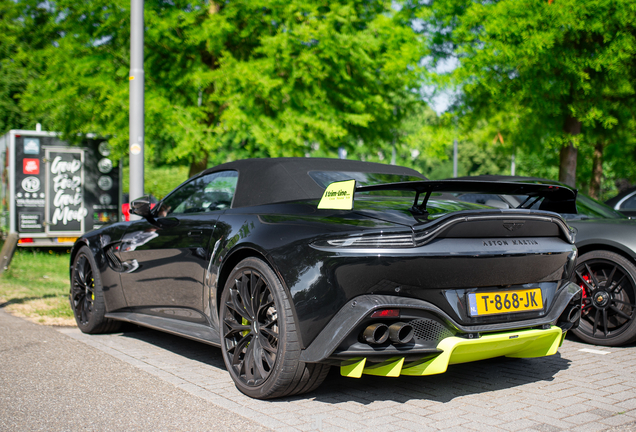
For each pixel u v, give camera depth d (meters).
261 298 3.14
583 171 20.25
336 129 11.09
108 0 10.34
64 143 12.62
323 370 3.02
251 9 10.59
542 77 11.03
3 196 13.45
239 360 3.33
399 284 2.76
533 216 3.09
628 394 3.31
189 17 10.35
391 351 2.73
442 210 3.16
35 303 6.38
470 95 12.62
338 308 2.79
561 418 2.89
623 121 13.11
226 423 2.79
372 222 2.89
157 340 4.82
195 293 3.83
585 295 4.75
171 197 4.57
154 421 2.81
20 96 11.82
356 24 12.30
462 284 2.89
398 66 11.88
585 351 4.46
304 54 10.48
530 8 10.52
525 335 3.04
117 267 4.71
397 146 14.63
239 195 3.82
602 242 4.58
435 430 2.71
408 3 12.96
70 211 12.67
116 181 13.12
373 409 3.01
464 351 2.88
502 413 2.96
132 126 7.25
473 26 11.41
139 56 7.25
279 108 11.03
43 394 3.24
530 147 13.92
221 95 10.82
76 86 10.61
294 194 3.55
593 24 10.23
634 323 4.44
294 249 2.98
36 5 11.38
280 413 2.94
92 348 4.44
